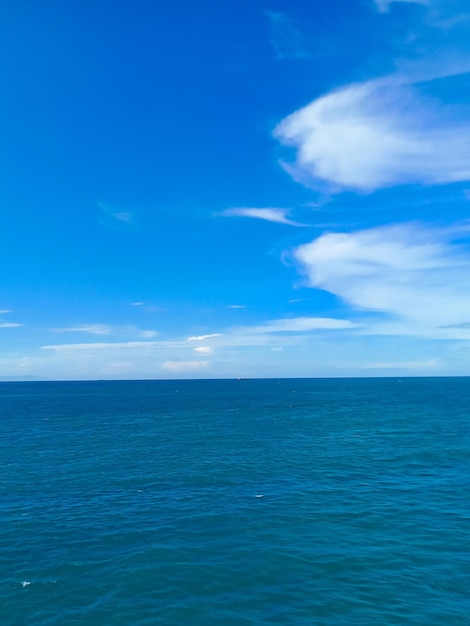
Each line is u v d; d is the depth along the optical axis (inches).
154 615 718.5
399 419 3430.1
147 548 978.1
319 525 1107.9
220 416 3848.4
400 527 1088.2
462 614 712.4
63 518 1180.5
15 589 805.9
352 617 706.2
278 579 834.2
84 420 3597.4
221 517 1176.2
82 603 757.9
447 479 1547.7
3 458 1973.4
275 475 1628.9
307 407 4690.0
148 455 2031.3
